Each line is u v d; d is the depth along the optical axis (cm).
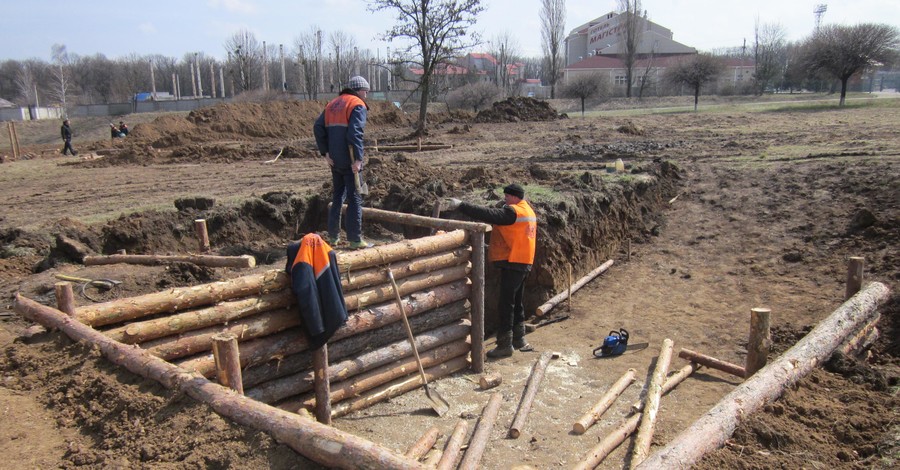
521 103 3591
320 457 321
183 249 1010
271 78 7919
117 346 439
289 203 1172
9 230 966
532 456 537
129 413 386
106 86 8300
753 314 580
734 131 2275
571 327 886
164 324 479
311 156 2247
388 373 644
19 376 441
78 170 2100
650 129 2591
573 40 9294
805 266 972
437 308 695
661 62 6575
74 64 8581
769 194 1242
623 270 1085
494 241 773
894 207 1034
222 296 509
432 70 2922
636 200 1263
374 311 618
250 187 1525
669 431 576
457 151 2166
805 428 452
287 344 549
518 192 755
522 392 672
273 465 329
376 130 3353
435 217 758
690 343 807
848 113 2777
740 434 424
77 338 458
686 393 664
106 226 977
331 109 750
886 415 475
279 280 538
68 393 413
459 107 4881
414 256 658
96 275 776
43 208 1332
